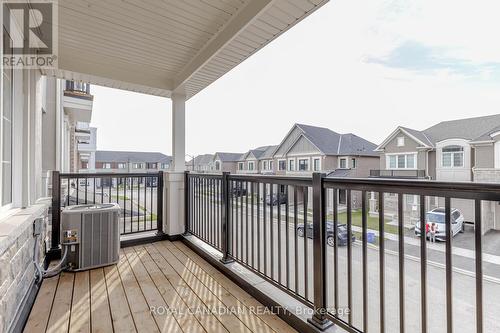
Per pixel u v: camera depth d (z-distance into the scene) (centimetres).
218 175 290
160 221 394
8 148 218
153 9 226
